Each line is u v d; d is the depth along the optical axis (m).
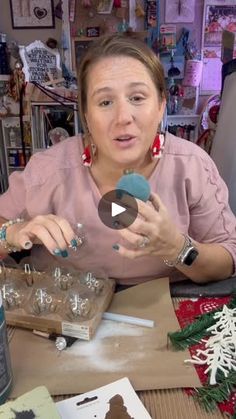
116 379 0.53
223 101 1.38
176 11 2.12
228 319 0.63
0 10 2.18
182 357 0.56
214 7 2.12
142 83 0.64
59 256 0.75
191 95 2.26
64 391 0.51
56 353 0.58
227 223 0.84
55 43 2.23
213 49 2.20
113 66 0.64
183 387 0.51
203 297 0.72
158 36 2.16
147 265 0.79
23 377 0.53
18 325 0.63
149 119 0.66
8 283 0.68
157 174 0.79
